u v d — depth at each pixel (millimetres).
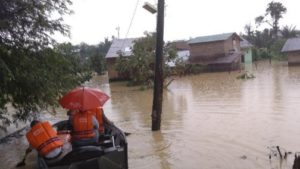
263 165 10039
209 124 15578
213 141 12805
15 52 12234
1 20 11344
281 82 29609
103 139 10273
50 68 13617
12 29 12227
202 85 32688
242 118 16297
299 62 49031
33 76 12367
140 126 16156
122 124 16891
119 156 9008
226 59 51281
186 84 34812
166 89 31125
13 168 11125
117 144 9727
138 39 40125
